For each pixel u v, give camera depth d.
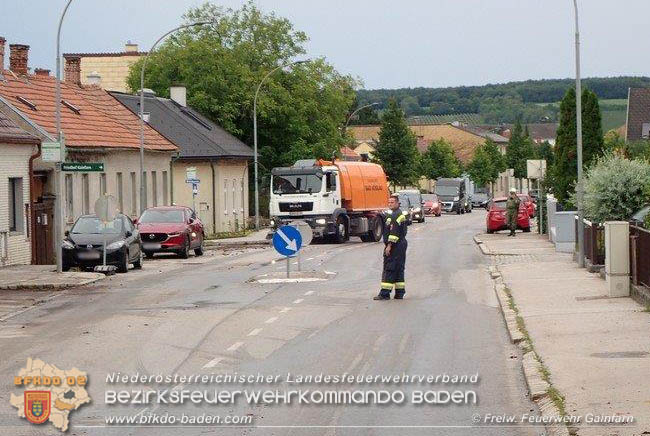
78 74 68.88
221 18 93.62
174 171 76.06
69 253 39.66
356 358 18.58
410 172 124.81
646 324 20.95
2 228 42.72
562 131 53.28
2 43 55.91
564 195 53.38
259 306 26.86
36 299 29.89
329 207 58.16
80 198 53.72
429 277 35.12
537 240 56.09
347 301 27.89
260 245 62.09
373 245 57.38
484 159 169.25
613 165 37.09
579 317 22.45
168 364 18.08
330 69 94.00
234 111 88.56
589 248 35.06
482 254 47.16
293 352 19.31
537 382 15.46
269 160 91.69
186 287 32.78
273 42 93.06
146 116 70.38
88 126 58.03
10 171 43.69
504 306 25.34
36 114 53.69
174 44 91.50
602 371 16.02
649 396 14.09
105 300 29.23
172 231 48.50
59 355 19.14
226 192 80.19
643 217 35.41
